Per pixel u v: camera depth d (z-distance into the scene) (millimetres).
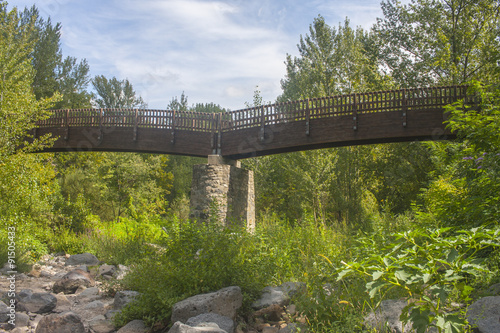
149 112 15539
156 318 4820
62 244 11883
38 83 27438
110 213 24875
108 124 16031
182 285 5117
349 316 3547
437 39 20641
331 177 19203
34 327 4949
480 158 5098
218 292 4633
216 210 6496
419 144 19281
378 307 3758
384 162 21438
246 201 15453
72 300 6488
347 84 24906
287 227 10250
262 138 13641
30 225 10852
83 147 16344
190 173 38438
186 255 5559
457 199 5570
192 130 15016
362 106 12289
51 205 13281
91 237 12875
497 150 4836
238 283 5199
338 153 21016
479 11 19297
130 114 15773
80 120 16484
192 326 3834
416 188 19266
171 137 15219
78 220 15297
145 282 5297
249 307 4918
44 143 11172
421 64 21281
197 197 14023
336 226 12258
